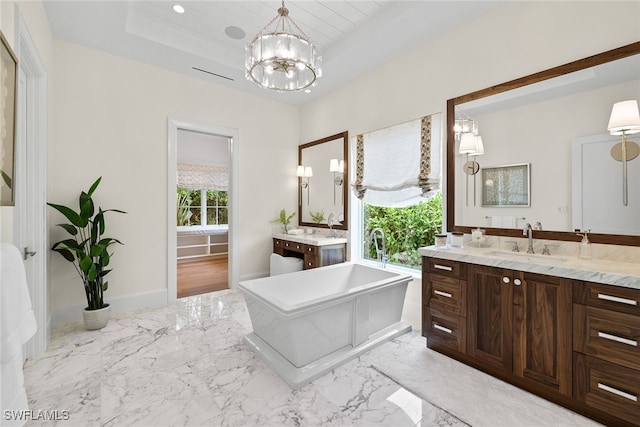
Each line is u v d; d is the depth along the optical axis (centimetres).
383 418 153
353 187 362
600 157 182
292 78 232
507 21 225
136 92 317
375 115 335
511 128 222
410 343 239
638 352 136
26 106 210
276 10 260
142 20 273
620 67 175
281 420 151
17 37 164
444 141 269
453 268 212
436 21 249
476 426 148
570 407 159
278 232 443
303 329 191
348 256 372
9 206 145
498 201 230
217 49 320
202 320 286
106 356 215
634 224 171
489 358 192
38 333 214
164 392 174
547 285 166
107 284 277
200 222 647
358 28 283
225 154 662
